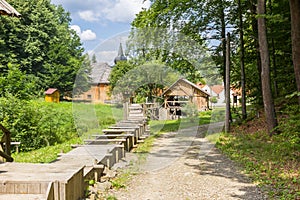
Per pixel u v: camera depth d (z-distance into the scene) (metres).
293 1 6.84
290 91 12.48
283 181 5.49
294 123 7.38
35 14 36.62
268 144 8.85
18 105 10.68
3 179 4.10
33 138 10.85
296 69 6.89
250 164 6.89
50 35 38.25
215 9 13.75
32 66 34.88
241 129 12.48
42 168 4.80
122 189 5.51
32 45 34.31
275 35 11.70
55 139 11.67
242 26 13.82
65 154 7.13
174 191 5.36
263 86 9.87
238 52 14.95
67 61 37.38
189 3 12.00
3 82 11.24
